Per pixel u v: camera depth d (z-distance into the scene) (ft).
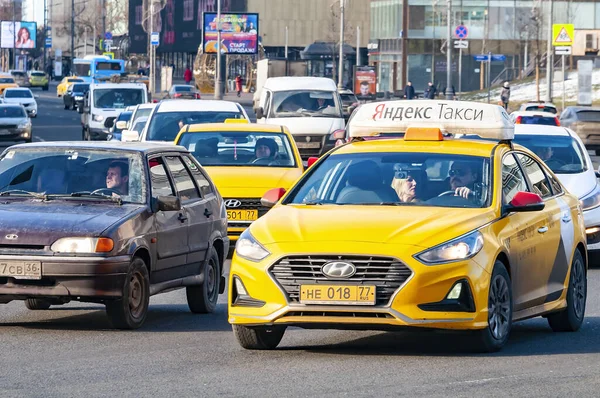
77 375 66.39
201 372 67.21
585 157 142.00
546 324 91.09
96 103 352.28
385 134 91.71
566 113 359.05
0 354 73.92
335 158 81.46
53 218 83.15
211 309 97.76
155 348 76.43
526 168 84.64
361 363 69.77
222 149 140.15
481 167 78.59
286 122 267.18
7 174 90.89
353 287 68.80
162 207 88.28
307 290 69.36
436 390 61.57
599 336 83.56
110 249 81.76
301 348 76.13
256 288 70.49
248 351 75.00
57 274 81.00
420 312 68.59
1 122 370.12
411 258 68.64
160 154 93.81
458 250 69.67
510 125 92.32
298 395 60.44
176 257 91.09
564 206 87.20
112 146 92.32
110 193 88.53
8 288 81.61
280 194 81.30
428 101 92.27
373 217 72.28
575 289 87.25
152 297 107.45
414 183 77.77
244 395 60.54
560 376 65.77
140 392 61.41
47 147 92.84
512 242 75.25
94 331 84.38
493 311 72.54
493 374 66.18
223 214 101.76
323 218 72.74
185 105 185.98
